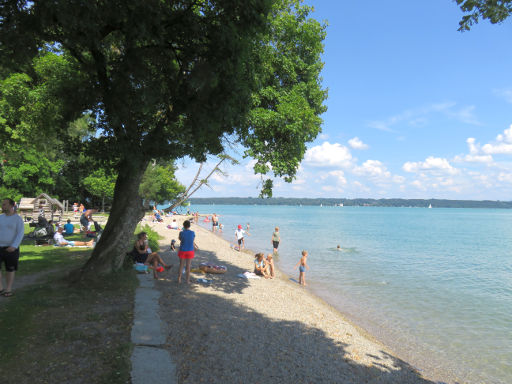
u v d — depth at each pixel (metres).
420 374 6.12
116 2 5.61
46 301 6.11
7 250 6.34
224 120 7.26
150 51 7.17
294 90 10.12
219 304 7.75
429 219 113.25
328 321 8.46
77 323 5.25
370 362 6.13
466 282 15.76
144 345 4.70
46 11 5.11
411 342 8.09
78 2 4.96
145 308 6.30
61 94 8.06
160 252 15.84
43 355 4.10
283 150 9.56
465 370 6.65
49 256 11.64
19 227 6.52
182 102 7.32
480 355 7.45
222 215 118.38
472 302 12.06
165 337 5.08
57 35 6.62
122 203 8.48
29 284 7.64
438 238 42.28
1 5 5.32
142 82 6.93
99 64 7.28
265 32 7.12
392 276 16.52
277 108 9.35
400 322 9.62
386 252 26.25
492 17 5.45
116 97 6.86
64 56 9.06
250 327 6.51
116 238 8.38
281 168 9.20
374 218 112.25
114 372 3.80
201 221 73.56
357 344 7.05
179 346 4.93
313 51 10.44
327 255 23.41
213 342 5.32
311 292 12.49
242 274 12.70
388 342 7.95
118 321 5.50
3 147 11.49
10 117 10.08
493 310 11.06
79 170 8.69
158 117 9.09
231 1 6.17
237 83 6.82
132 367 3.97
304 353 5.76
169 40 7.24
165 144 7.72
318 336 6.95
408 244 33.47
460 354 7.47
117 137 7.31
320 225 64.56
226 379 4.20
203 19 6.86
